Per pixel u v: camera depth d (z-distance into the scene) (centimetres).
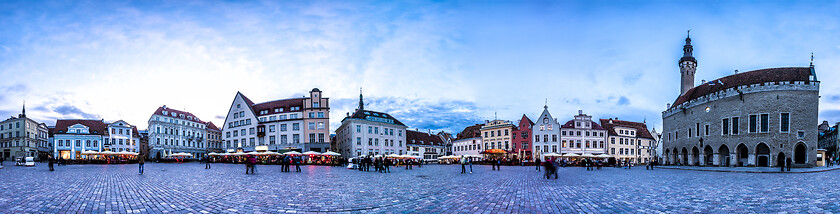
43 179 2183
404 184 1938
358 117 8050
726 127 5497
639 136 10006
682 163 6519
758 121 5109
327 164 5688
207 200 1271
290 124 8194
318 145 8088
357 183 1984
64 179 2195
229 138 9088
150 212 1042
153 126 10119
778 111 4972
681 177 2686
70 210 1065
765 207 1148
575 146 8769
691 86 7969
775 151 4938
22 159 6147
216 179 2227
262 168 4078
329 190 1602
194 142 11656
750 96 5209
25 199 1268
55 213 1020
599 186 1858
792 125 4894
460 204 1218
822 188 1702
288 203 1213
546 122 8850
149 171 3259
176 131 10900
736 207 1152
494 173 3291
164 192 1495
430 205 1193
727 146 5450
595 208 1148
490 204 1220
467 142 10044
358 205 1182
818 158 5259
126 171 3259
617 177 2666
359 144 7825
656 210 1110
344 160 5241
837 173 3244
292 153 5278
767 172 3484
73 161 6100
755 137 5122
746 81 5581
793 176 2798
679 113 6694
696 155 6222
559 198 1370
